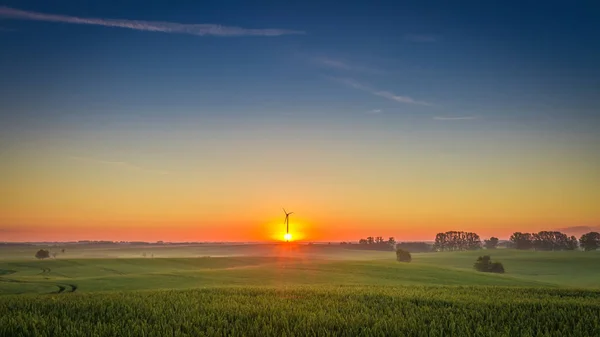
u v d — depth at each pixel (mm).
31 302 25375
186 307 22531
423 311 21422
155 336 15297
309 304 23891
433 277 76188
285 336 14758
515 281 74000
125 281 63594
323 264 101625
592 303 25516
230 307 22500
